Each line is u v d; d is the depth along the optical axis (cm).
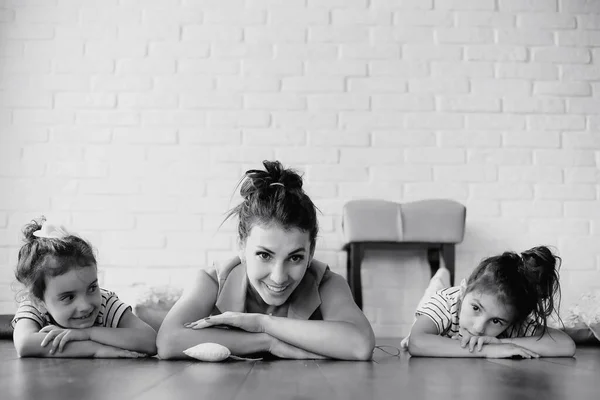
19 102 356
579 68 371
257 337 193
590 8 373
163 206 354
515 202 363
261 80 363
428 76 367
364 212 335
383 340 322
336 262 354
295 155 360
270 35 365
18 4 360
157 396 122
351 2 368
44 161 354
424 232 336
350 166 361
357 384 142
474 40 369
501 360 203
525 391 133
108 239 351
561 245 362
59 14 361
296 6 366
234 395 125
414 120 364
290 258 189
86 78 359
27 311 204
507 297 210
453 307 229
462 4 370
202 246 353
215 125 360
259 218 187
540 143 367
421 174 362
